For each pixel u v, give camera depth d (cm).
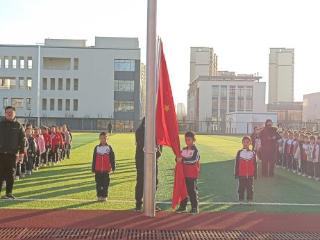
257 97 10850
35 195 1320
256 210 1135
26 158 1786
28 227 913
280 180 1820
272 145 1922
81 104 9188
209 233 895
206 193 1435
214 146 4156
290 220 1012
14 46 9075
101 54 9212
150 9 1030
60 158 2408
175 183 1095
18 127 1237
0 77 9112
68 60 9200
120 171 2044
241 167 1257
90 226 930
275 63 14662
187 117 13412
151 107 1037
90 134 6812
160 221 985
